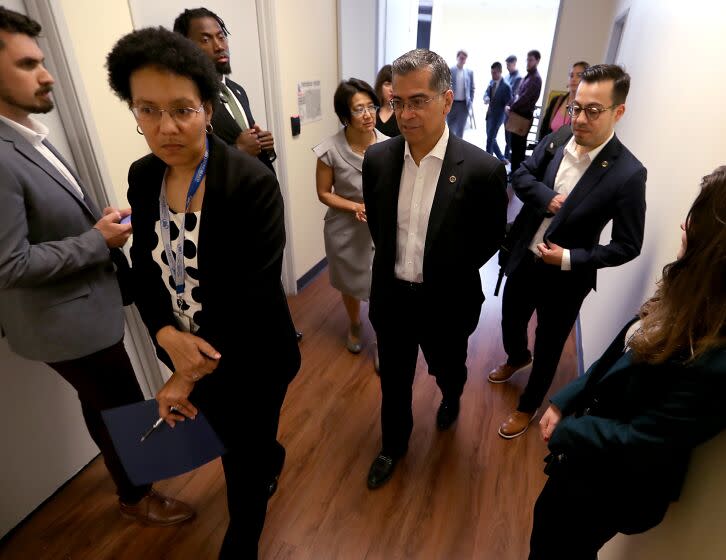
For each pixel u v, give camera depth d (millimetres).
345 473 1854
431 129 1286
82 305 1275
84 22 1462
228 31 2172
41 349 1252
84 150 1532
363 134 2236
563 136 1814
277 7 2473
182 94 836
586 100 1490
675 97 1729
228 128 1885
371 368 2490
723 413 723
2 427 1505
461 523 1659
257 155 1940
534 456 1934
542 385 1943
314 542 1590
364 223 2330
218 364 1096
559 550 1053
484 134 9031
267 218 1008
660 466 831
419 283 1546
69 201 1212
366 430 2074
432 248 1425
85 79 1491
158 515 1624
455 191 1364
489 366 2508
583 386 1124
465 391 2314
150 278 1098
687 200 1348
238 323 1073
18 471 1581
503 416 2154
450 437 2033
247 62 2357
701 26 1526
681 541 910
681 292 769
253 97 2459
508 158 6930
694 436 759
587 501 954
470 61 9469
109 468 1521
